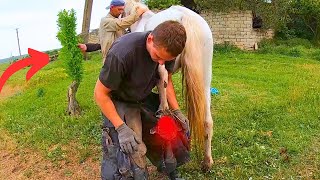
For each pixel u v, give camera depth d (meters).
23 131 6.72
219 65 12.90
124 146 3.33
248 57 14.89
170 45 2.89
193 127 3.94
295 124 5.69
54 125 6.59
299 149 4.82
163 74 3.65
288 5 19.05
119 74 3.20
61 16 6.90
